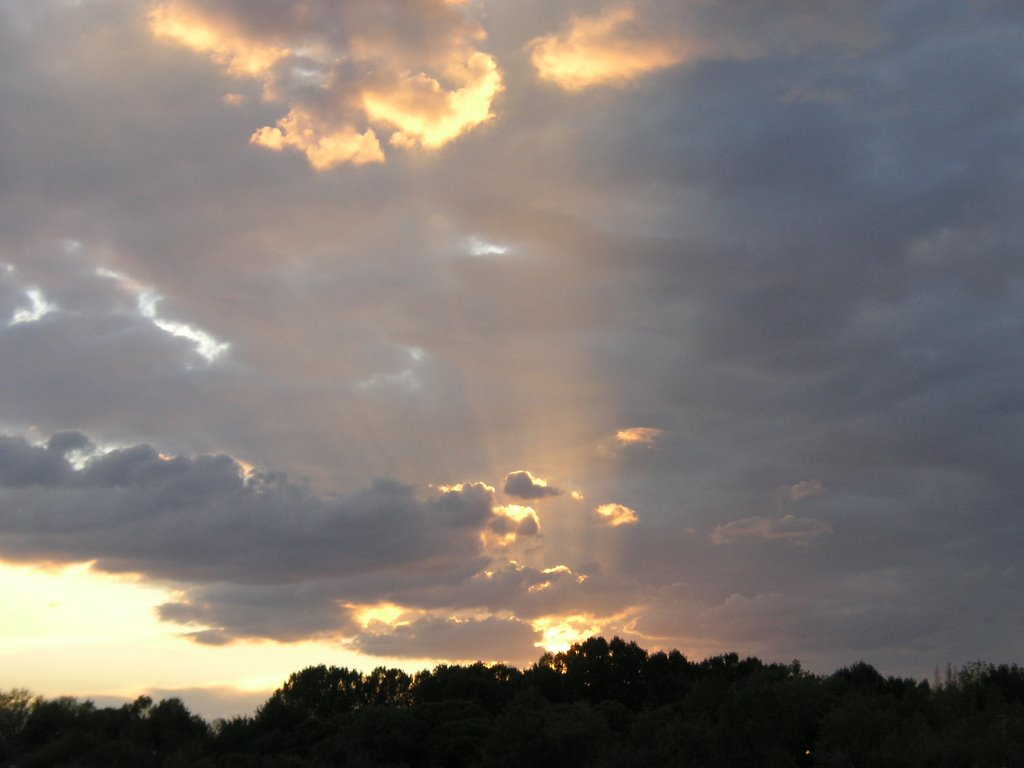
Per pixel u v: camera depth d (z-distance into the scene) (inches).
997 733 1927.9
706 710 2228.1
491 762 2218.3
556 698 4178.2
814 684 2524.6
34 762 2891.2
